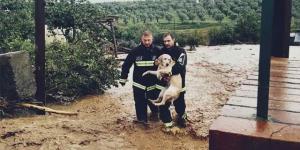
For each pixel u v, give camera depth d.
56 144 6.96
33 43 13.06
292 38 26.39
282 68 7.14
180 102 8.03
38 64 9.56
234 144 3.30
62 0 16.14
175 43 7.86
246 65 18.64
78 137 7.36
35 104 9.52
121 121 8.53
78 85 11.59
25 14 14.20
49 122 8.21
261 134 3.26
